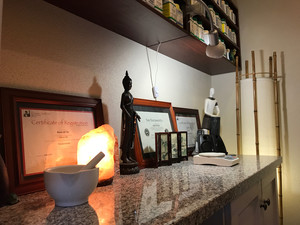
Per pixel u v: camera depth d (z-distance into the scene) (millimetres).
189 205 592
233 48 2207
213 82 2400
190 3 1518
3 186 607
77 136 950
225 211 783
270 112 1935
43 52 911
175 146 1308
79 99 997
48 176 585
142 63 1450
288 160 2006
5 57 796
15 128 756
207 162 1243
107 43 1207
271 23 2182
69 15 1023
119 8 1001
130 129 1049
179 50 1584
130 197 676
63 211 565
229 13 2195
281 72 2094
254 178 1002
